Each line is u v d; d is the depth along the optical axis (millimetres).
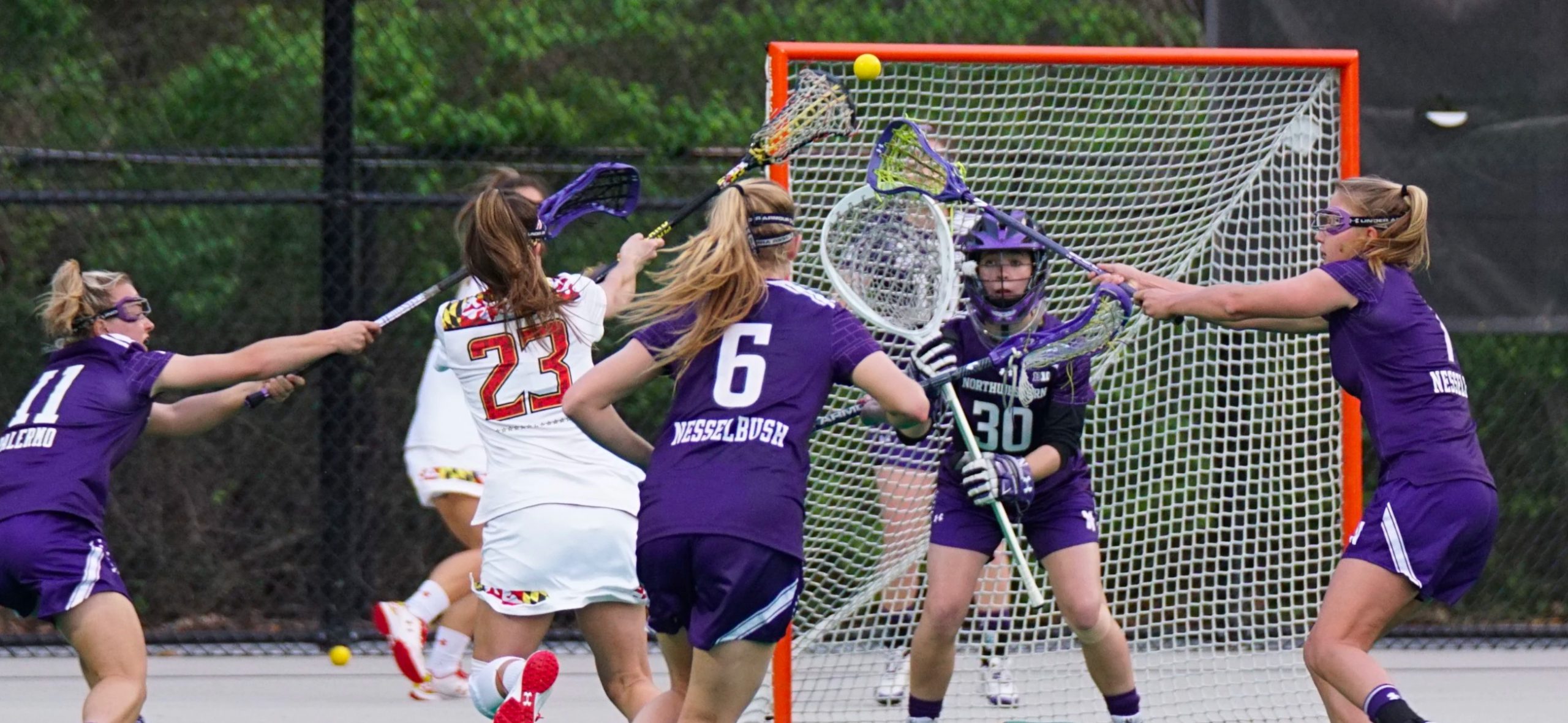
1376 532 16625
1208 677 23516
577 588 17062
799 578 14656
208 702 23797
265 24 33125
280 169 31641
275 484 32125
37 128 32750
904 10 32969
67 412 17000
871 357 14898
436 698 23656
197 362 17422
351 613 28375
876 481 22453
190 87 33125
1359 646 16625
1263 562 24359
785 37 33031
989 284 18516
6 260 30906
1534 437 31406
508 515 17156
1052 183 23438
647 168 31500
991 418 18750
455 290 30672
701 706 14594
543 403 17281
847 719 22016
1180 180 23312
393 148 30344
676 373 15180
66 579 16484
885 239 18000
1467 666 27641
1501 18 26375
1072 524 18859
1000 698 23016
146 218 31328
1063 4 32844
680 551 14344
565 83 32781
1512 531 31438
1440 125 26375
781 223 15461
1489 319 26656
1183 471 23719
